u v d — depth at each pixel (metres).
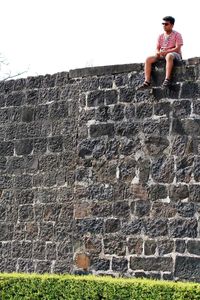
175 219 12.25
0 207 15.97
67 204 14.96
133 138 12.83
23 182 15.70
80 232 13.06
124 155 12.86
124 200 12.74
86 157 13.21
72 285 11.73
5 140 16.11
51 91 15.55
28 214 15.52
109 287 11.30
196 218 12.09
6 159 16.03
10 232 15.72
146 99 12.81
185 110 12.45
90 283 11.52
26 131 15.82
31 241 15.37
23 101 15.96
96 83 13.34
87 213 13.05
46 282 12.05
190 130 12.37
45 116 15.57
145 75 12.78
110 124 13.09
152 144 12.64
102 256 12.79
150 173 12.59
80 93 13.47
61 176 15.15
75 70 13.56
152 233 12.40
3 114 16.22
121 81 13.11
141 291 10.98
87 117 13.33
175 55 12.63
